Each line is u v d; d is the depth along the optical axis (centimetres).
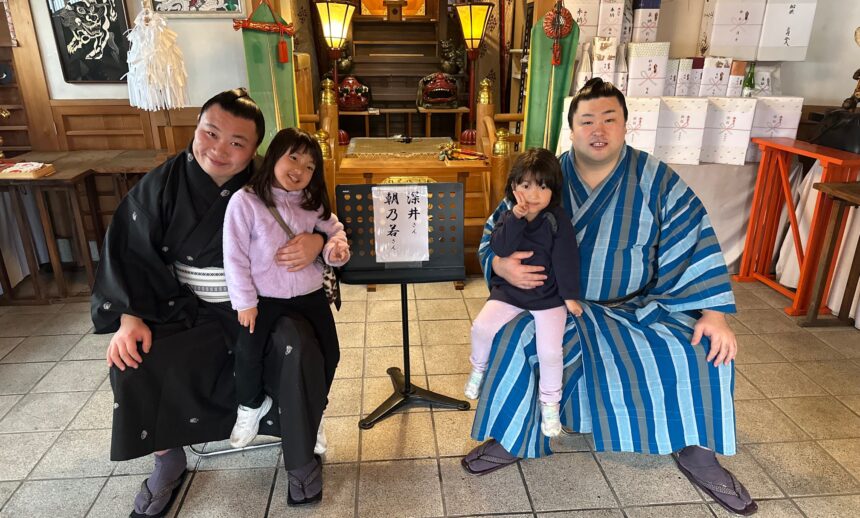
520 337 177
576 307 174
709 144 348
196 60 326
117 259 166
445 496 182
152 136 362
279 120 321
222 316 176
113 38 338
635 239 187
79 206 307
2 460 197
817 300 289
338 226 183
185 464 187
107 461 197
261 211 163
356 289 339
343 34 396
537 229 175
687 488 186
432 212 196
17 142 361
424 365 258
